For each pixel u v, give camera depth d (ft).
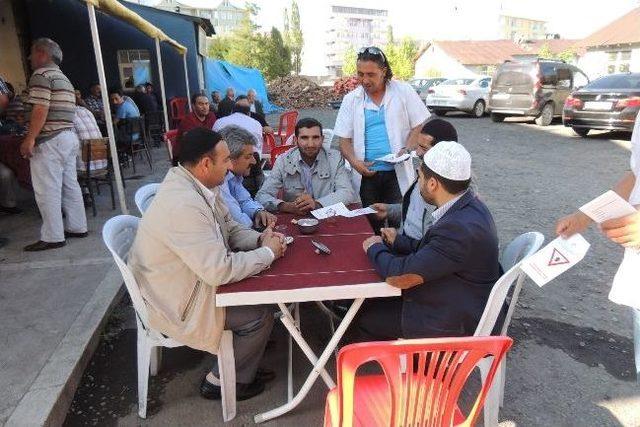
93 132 18.21
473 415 5.36
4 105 18.22
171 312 7.16
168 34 43.09
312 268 7.18
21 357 8.81
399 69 144.46
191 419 7.96
